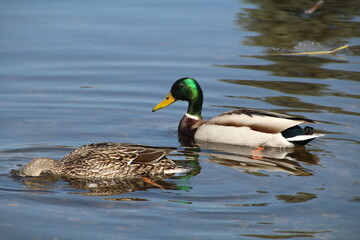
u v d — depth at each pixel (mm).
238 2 25219
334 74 18031
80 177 11656
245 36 21203
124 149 11961
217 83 17500
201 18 23109
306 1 25062
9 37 20703
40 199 10508
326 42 20688
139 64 18859
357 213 9930
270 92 16766
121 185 11312
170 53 19734
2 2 24875
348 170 11930
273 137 13820
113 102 16281
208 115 15633
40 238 9117
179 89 15258
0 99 16109
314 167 12156
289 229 9406
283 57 19484
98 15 23422
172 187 11164
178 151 13609
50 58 19156
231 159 12961
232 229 9406
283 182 11312
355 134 13977
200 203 10352
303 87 17062
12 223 9570
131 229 9391
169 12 23922
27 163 11812
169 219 9742
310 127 13516
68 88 17062
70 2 25188
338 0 25172
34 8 24203
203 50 19984
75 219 9719
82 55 19453
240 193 10789
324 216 9836
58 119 15008
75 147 13305
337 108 15539
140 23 22516
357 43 20609
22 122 14727
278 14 23547
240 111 14594
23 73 17984
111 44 20391
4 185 11109
